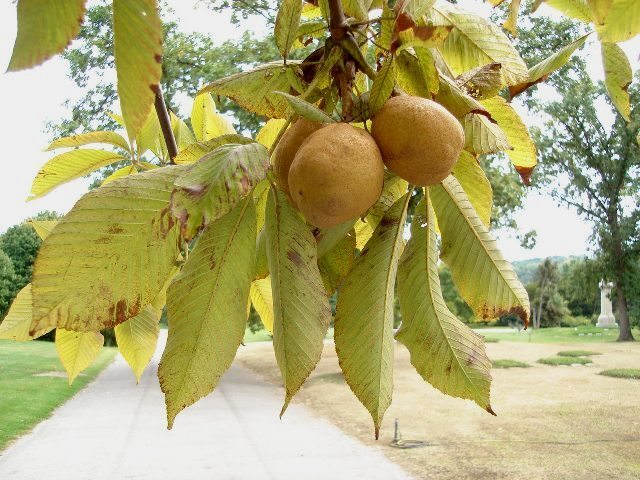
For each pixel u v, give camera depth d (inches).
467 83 16.0
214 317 12.7
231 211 13.2
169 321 12.5
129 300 11.3
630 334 405.4
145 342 23.0
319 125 13.4
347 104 13.8
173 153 21.3
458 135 13.2
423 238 16.8
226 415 155.0
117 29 8.8
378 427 14.7
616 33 16.9
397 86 15.0
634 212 375.2
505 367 232.8
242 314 13.0
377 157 12.4
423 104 13.1
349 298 15.5
